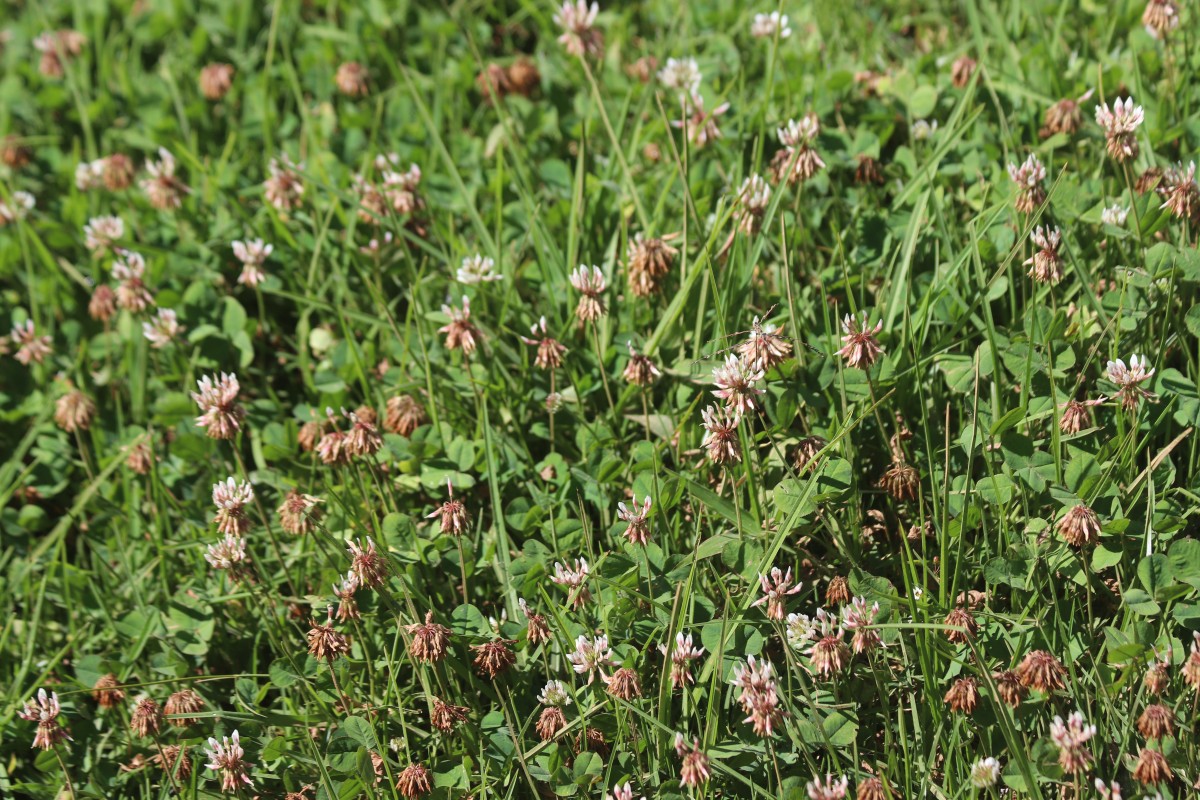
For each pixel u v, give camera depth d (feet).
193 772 11.80
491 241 15.94
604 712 11.90
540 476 14.10
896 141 17.07
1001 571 11.86
